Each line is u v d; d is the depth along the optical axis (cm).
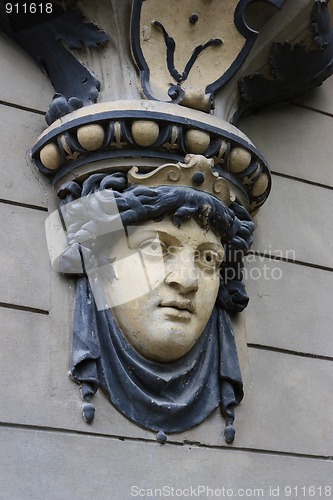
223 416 464
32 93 505
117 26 506
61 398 434
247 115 561
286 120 573
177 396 452
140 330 447
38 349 442
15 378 432
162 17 509
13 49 513
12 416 423
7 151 484
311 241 545
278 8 523
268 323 509
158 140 466
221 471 452
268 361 499
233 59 520
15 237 464
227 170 487
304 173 562
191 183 464
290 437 482
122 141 464
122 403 441
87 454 427
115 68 502
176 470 440
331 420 499
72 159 471
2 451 414
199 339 470
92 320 451
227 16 520
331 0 588
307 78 558
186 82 507
